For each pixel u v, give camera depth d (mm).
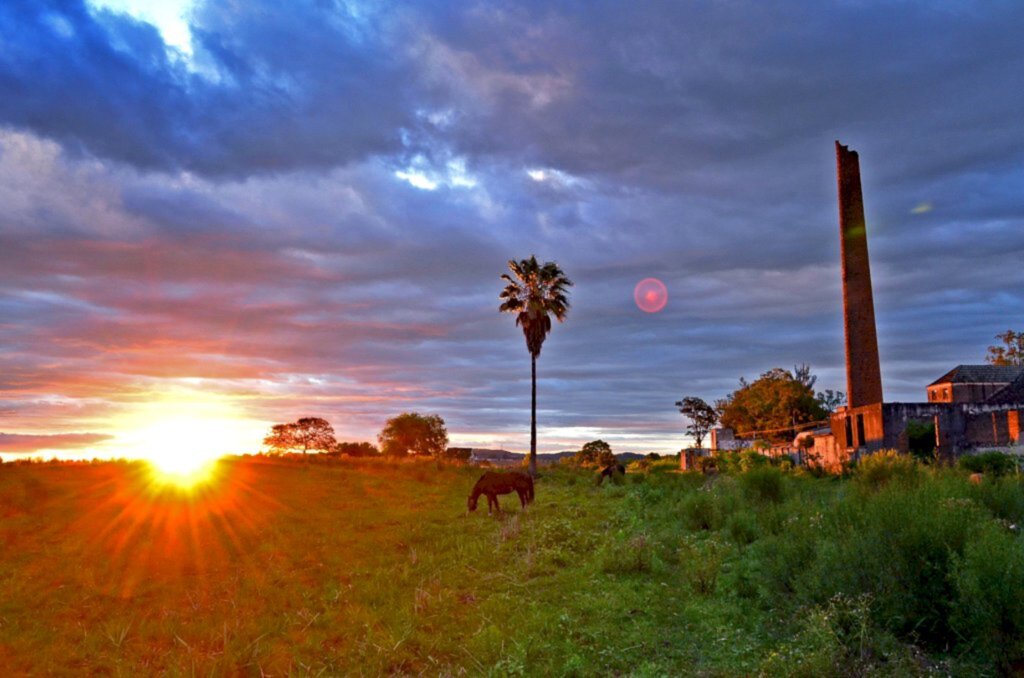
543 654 8328
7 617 9930
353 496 23375
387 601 10734
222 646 8773
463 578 12172
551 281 44781
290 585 11758
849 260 62781
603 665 7891
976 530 8156
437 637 8977
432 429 77875
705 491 19859
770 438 75750
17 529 15523
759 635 8344
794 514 12922
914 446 37500
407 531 16469
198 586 11797
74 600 10828
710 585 10383
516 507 21391
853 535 8695
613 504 21250
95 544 14547
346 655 8492
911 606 7613
